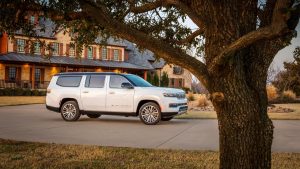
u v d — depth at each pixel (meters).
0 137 9.55
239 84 3.58
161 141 9.25
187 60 3.47
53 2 3.75
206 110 21.05
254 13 3.83
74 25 5.25
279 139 9.72
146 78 55.62
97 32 5.37
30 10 3.76
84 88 14.32
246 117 3.59
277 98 30.50
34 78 46.81
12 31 4.32
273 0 3.67
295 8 2.80
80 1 3.26
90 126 12.53
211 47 3.76
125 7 5.39
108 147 8.10
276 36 2.95
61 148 7.89
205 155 7.26
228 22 3.70
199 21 3.72
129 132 11.01
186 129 11.88
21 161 6.57
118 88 13.95
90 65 48.53
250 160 3.60
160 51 3.41
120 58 55.19
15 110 19.81
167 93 13.44
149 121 13.36
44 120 14.47
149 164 6.47
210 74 3.56
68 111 14.33
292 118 15.88
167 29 5.93
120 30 3.33
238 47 3.20
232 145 3.63
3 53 44.88
